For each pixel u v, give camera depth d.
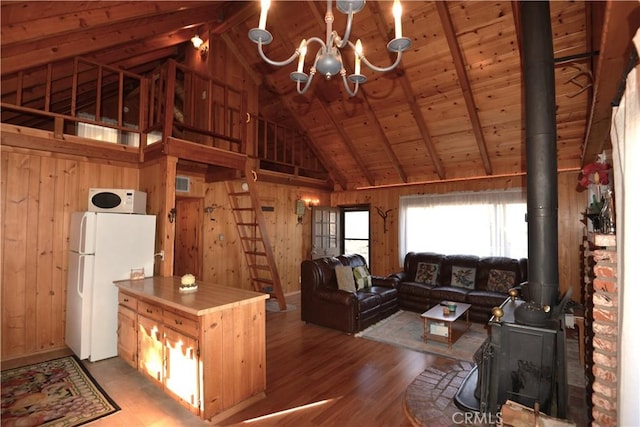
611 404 1.80
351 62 4.96
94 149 3.95
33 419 2.40
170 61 3.82
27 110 3.44
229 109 5.68
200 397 2.32
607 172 2.45
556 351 2.18
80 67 4.11
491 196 5.53
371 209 7.19
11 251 3.51
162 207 3.82
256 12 4.86
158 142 3.89
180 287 3.00
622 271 1.55
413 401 2.59
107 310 3.41
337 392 2.80
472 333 4.27
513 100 4.52
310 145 7.06
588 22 3.33
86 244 3.33
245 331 2.62
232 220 5.84
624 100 1.49
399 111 5.38
